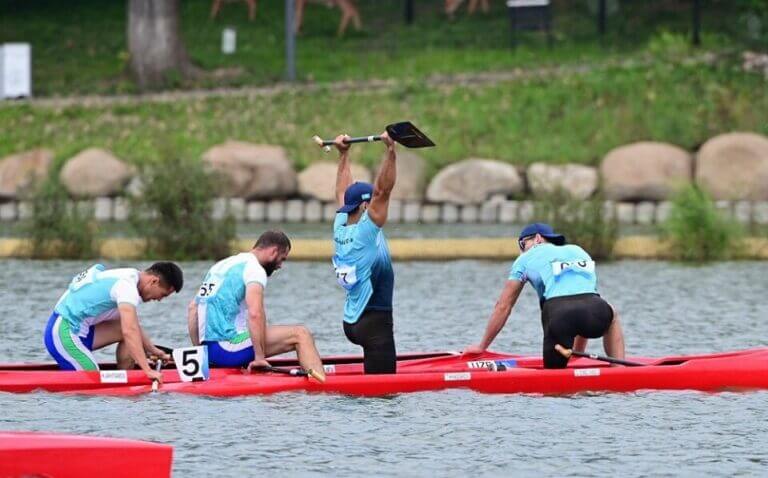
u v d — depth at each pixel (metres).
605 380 44.59
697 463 35.34
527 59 129.00
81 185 102.88
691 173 101.12
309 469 34.56
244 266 44.41
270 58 135.12
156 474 30.31
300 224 100.44
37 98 124.69
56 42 141.00
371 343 44.31
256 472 34.25
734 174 100.25
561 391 44.47
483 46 135.38
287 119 115.88
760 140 100.88
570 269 45.81
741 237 82.94
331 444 37.09
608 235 82.00
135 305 43.28
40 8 151.12
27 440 29.97
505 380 44.28
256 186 102.31
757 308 63.25
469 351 47.38
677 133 107.31
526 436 38.16
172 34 128.50
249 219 102.38
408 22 144.75
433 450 36.56
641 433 38.62
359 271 44.09
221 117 117.12
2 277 72.62
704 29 136.25
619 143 106.75
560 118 112.88
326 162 104.62
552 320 45.31
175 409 40.97
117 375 43.12
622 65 122.69
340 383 43.47
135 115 118.50
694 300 65.62
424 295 67.75
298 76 128.88
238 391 43.06
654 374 44.72
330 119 115.19
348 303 44.81
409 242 83.94
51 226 81.75
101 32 143.88
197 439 37.47
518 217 101.00
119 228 96.38
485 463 35.28
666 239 83.31
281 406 41.72
